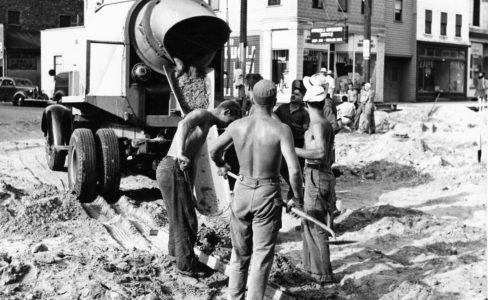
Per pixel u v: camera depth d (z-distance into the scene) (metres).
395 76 44.81
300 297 6.00
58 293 5.88
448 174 13.28
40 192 9.95
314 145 6.38
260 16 36.19
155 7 9.88
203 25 9.96
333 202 6.56
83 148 9.60
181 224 6.35
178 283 6.23
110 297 5.70
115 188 9.82
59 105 12.91
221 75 10.71
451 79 48.12
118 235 8.10
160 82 10.18
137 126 10.32
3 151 16.39
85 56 10.76
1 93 37.19
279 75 35.66
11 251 7.23
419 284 6.26
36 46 48.03
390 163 14.23
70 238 7.78
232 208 5.31
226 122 6.45
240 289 5.41
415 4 44.22
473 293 6.08
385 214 9.16
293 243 8.01
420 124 22.97
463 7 48.59
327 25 36.09
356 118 23.69
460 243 7.84
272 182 5.16
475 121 25.50
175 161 6.36
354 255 7.40
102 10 11.02
